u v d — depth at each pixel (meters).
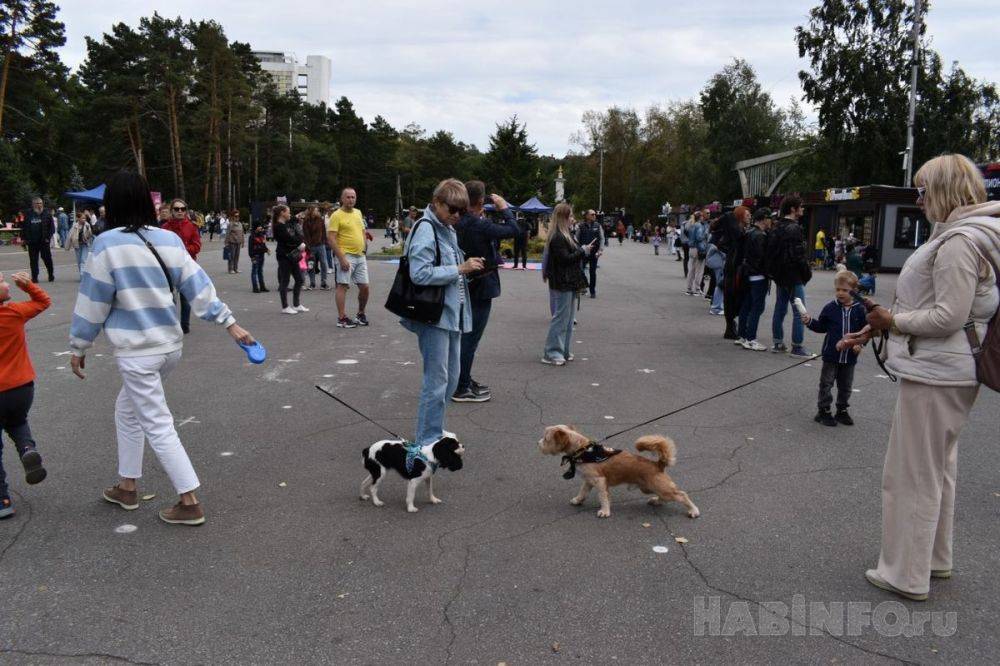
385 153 103.50
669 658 2.91
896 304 3.36
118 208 3.92
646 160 77.38
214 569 3.59
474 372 8.07
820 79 43.88
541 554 3.79
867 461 5.26
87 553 3.74
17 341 4.05
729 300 10.24
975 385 3.17
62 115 56.97
